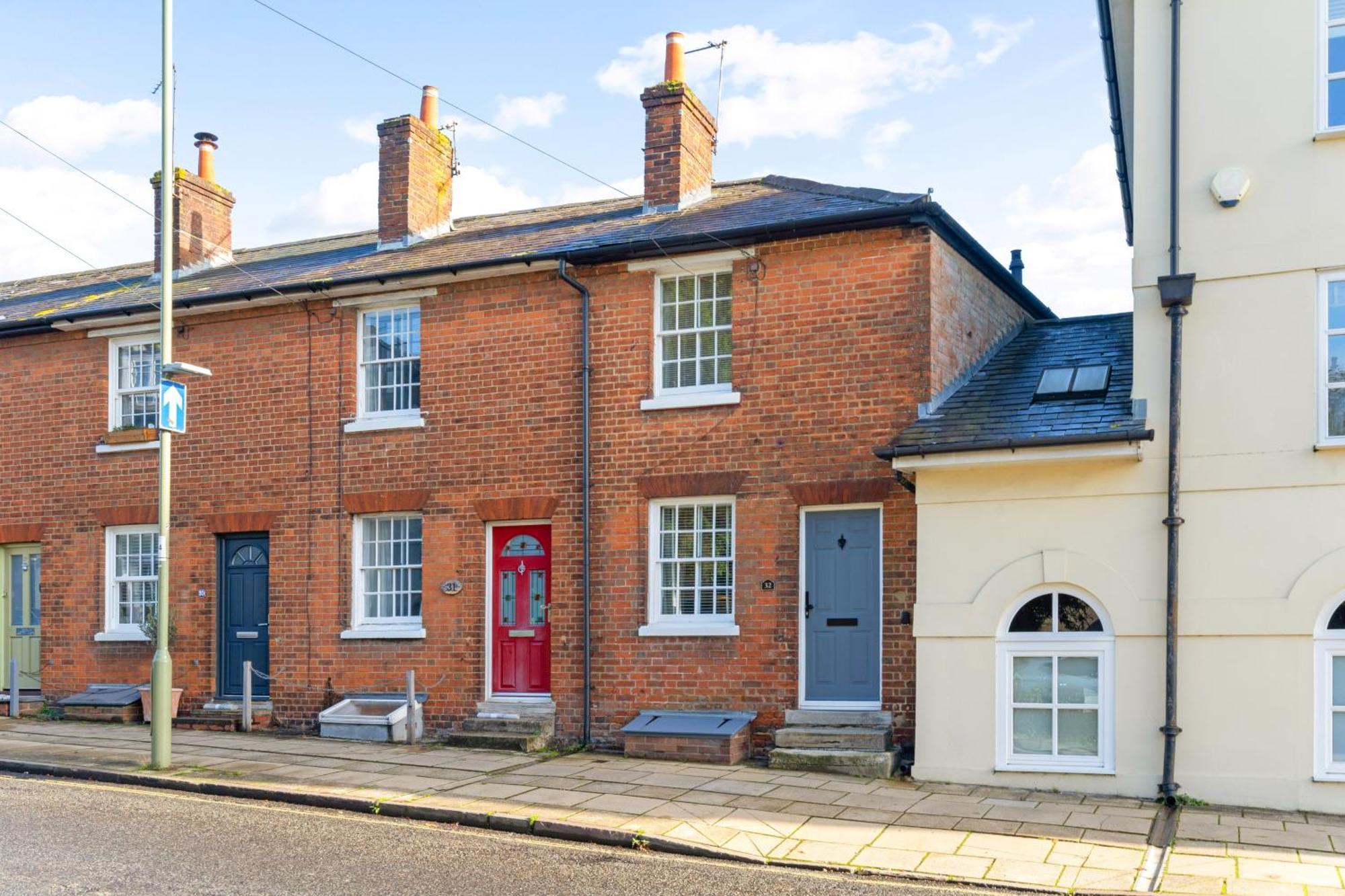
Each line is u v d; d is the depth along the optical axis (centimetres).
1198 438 1096
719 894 796
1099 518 1125
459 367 1485
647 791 1095
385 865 858
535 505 1425
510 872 845
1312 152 1086
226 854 880
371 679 1491
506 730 1385
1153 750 1087
